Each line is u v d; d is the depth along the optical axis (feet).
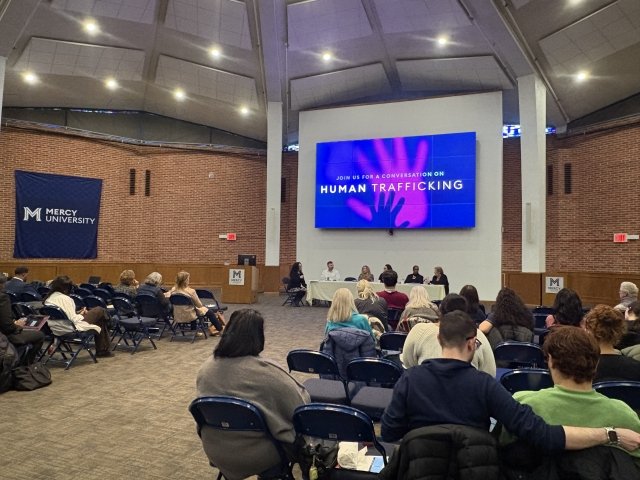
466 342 6.52
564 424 5.83
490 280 42.24
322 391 11.12
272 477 7.91
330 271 43.34
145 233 53.11
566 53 36.70
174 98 50.24
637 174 39.50
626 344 12.30
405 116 45.70
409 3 35.45
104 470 10.32
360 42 40.40
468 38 37.91
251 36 39.17
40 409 14.24
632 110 41.83
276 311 38.19
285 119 51.70
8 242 44.37
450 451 5.69
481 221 42.78
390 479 6.02
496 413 5.93
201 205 54.44
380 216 44.91
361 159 45.70
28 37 38.58
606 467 5.51
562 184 44.98
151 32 39.99
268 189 48.19
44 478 9.91
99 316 20.81
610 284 40.45
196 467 10.53
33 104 47.70
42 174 46.52
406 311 14.93
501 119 42.80
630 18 32.53
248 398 7.62
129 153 52.80
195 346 23.97
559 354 6.04
